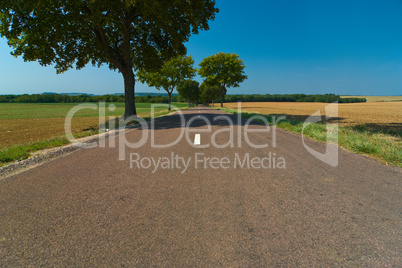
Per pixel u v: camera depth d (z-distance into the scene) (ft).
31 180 11.89
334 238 6.13
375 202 8.27
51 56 47.16
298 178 11.10
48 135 38.29
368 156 15.53
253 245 5.93
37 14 41.06
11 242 6.41
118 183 10.96
